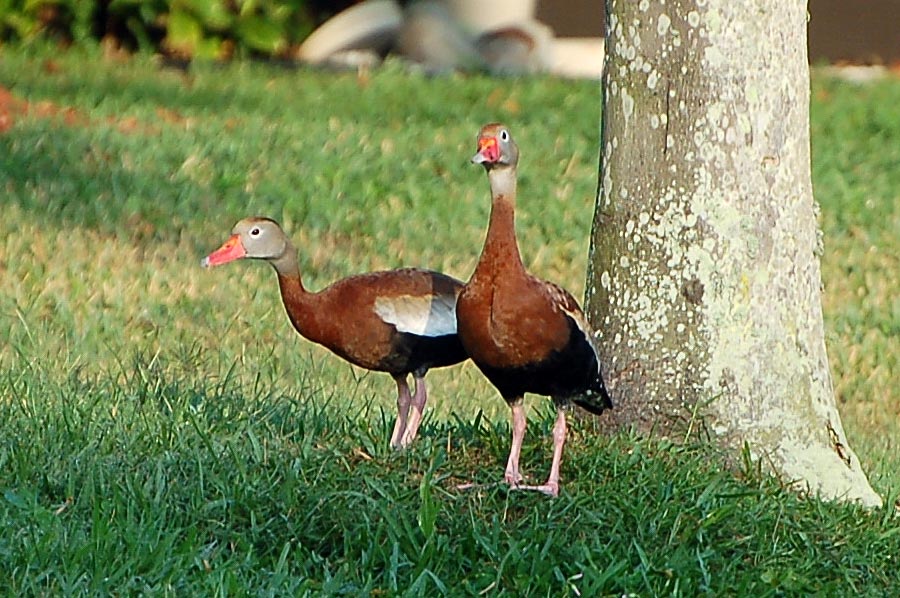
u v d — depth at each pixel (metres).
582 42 34.72
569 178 23.88
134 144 23.53
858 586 11.12
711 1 12.16
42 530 10.38
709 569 10.88
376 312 12.53
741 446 12.43
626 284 12.57
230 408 13.21
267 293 18.47
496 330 11.20
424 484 10.73
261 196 22.14
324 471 11.63
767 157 12.34
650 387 12.54
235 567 10.21
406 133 25.70
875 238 22.20
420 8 32.91
